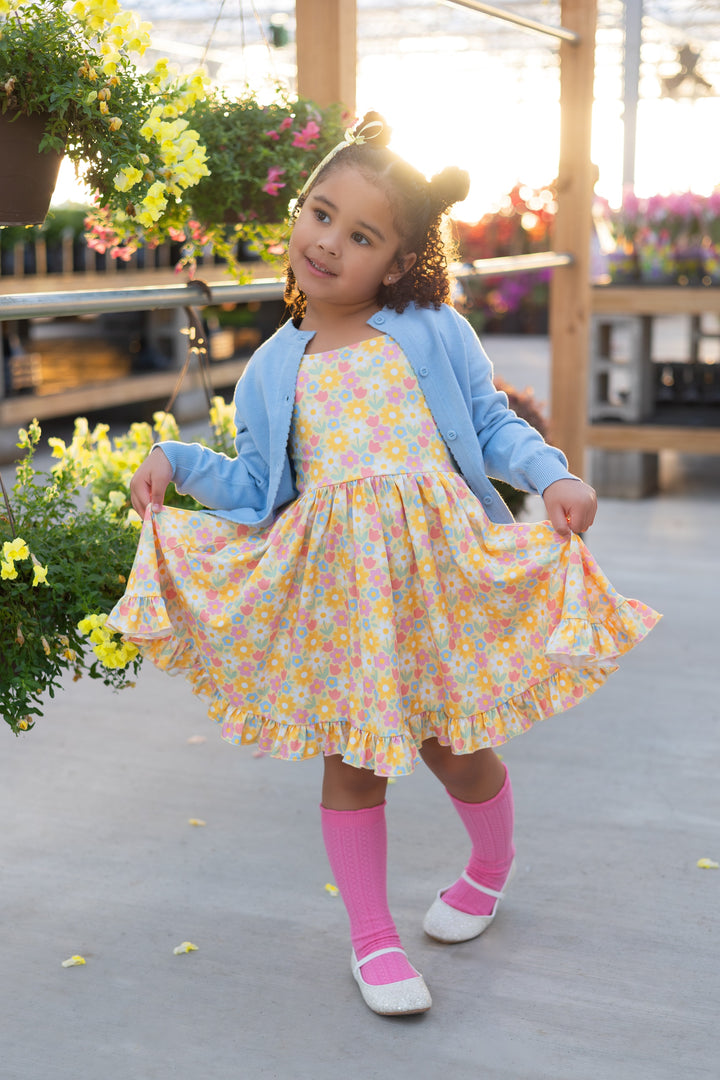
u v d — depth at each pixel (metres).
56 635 1.55
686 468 5.70
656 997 1.58
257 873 1.93
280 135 2.14
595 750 2.41
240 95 2.21
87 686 2.81
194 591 1.50
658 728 2.53
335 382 1.52
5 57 1.45
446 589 1.51
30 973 1.65
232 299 2.03
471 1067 1.44
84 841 2.04
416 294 1.55
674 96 9.97
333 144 2.16
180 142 1.60
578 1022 1.53
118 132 1.53
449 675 1.50
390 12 12.50
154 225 2.08
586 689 1.50
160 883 1.89
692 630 3.16
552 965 1.66
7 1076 1.42
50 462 5.48
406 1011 1.52
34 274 5.82
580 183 3.52
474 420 1.60
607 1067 1.44
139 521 1.76
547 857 1.96
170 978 1.64
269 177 2.07
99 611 1.54
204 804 2.18
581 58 3.44
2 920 1.78
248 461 1.60
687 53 9.70
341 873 1.58
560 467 1.49
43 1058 1.46
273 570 1.48
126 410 7.48
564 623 1.41
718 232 4.74
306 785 2.27
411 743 1.48
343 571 1.50
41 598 1.54
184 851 2.00
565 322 3.62
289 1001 1.58
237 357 7.68
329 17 2.44
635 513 4.63
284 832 2.07
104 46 1.54
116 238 2.17
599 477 4.96
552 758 2.37
